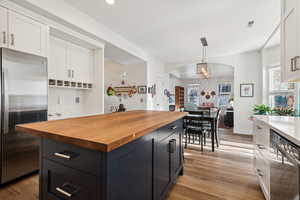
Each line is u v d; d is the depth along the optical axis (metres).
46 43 2.13
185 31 3.03
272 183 1.28
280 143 1.12
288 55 1.42
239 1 2.09
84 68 3.07
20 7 1.84
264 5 2.17
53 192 0.93
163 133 1.43
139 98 4.71
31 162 2.00
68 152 0.85
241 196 1.64
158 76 5.46
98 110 3.17
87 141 0.71
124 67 4.98
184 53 4.53
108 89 5.18
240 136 4.21
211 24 2.74
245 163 2.48
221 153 2.93
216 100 9.20
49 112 2.70
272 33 3.09
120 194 0.82
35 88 1.99
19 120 1.82
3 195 1.62
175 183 1.89
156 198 1.28
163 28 2.92
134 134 0.86
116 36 3.18
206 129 3.34
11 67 1.75
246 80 4.44
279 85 3.66
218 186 1.83
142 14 2.44
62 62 2.65
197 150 3.10
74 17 2.29
